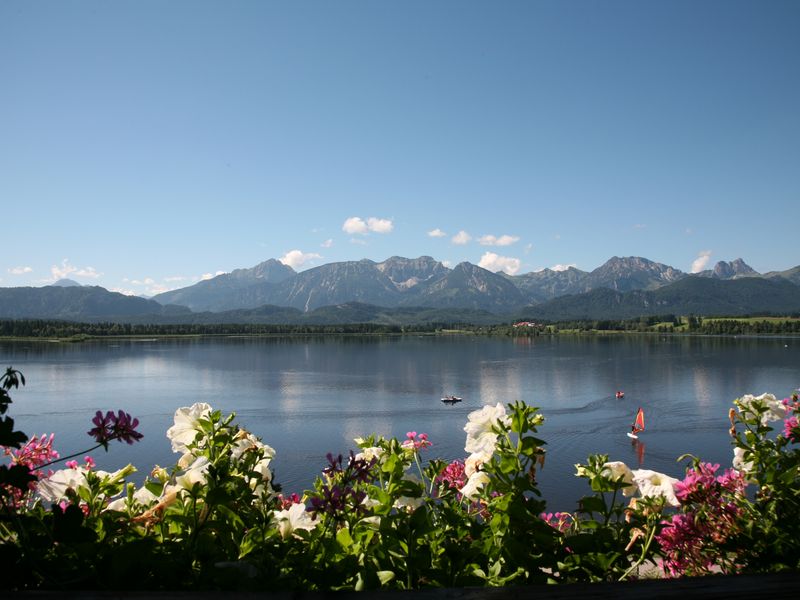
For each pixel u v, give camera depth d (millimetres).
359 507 2475
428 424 56750
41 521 2186
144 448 42625
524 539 2381
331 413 64562
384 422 58312
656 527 2541
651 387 84312
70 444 44156
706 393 76875
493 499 2580
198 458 2514
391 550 2299
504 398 75938
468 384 94312
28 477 1970
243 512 2430
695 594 1661
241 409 67500
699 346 182750
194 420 2783
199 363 139375
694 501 2801
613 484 2545
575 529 2664
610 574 2391
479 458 2678
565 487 30969
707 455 41906
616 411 63188
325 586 2105
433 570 2254
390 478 2574
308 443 48000
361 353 181750
